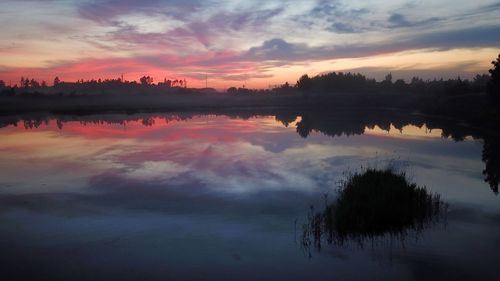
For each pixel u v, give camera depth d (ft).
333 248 37.45
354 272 32.76
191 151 96.37
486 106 162.30
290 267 33.76
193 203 52.54
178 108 331.36
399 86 419.95
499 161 83.61
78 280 31.58
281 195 56.08
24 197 55.93
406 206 43.80
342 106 329.31
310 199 53.93
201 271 33.06
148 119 213.25
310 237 40.22
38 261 35.12
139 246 38.34
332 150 98.27
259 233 41.50
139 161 82.94
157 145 107.55
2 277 32.12
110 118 221.46
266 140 118.01
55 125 174.60
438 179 66.85
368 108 305.73
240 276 32.12
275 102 389.39
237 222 44.98
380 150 98.43
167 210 49.60
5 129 155.22
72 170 74.18
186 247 38.09
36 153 94.89
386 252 36.52
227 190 58.85
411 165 79.10
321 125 170.91
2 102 329.52
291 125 171.22
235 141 115.55
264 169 74.23
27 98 376.48
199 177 67.62
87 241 39.73
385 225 41.68
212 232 41.98
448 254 35.96
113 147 104.12
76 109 306.55
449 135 131.54
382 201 42.98
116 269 33.50
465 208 49.65
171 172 71.72
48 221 45.73
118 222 45.34
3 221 45.83
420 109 248.52
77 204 52.47
